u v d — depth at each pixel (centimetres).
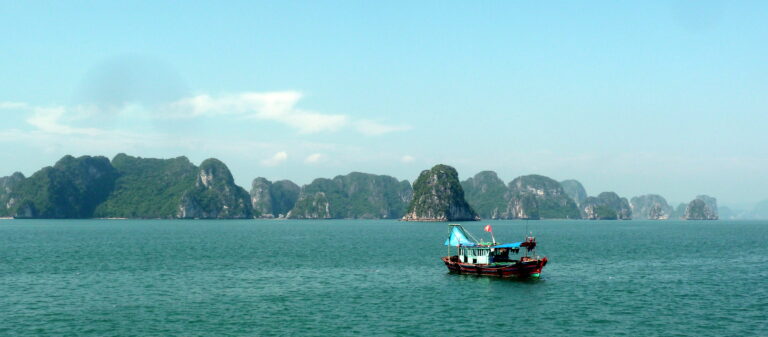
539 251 11675
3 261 9288
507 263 7312
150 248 12444
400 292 6238
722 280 7125
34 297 5881
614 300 5753
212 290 6375
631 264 8988
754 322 4809
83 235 18988
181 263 9081
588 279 7188
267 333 4481
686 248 12681
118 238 16925
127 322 4800
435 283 6862
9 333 4444
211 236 18525
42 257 10031
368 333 4484
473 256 7700
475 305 5519
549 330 4575
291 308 5384
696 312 5194
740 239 16962
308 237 17938
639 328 4622
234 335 4416
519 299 5812
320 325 4728
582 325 4731
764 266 8744
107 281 7012
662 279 7206
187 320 4884
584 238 17625
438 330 4575
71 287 6531
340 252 11350
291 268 8412
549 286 6625
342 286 6669
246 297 5944
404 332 4512
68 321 4822
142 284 6788
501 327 4669
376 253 11100
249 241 15450
